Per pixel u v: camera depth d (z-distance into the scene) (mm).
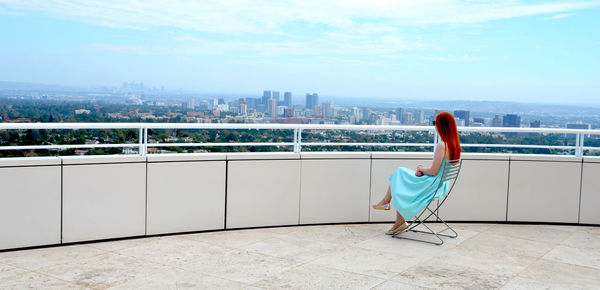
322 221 5645
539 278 3902
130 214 4836
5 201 4273
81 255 4250
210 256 4305
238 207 5316
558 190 5922
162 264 4035
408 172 5043
